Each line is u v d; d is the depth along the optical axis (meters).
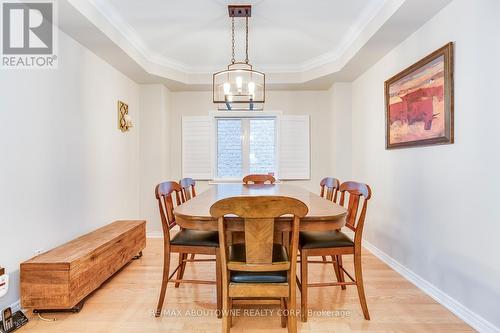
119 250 2.54
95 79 2.92
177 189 2.38
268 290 1.50
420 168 2.37
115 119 3.33
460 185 1.91
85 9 2.21
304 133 4.37
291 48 3.42
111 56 2.97
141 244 3.04
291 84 4.07
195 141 4.39
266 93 4.39
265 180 3.71
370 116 3.39
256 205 1.38
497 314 1.64
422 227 2.34
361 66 3.34
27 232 2.02
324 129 4.38
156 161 4.03
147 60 3.45
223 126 4.49
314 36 3.10
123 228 2.80
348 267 2.79
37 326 1.80
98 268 2.20
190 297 2.19
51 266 1.85
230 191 2.70
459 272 1.92
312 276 2.54
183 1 2.41
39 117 2.15
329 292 2.26
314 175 4.39
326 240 1.92
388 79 2.93
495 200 1.65
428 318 1.89
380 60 3.12
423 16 2.18
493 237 1.66
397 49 2.76
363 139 3.61
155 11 2.56
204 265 2.85
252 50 3.47
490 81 1.67
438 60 2.10
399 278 2.53
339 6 2.49
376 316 1.91
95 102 2.92
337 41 3.23
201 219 1.59
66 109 2.46
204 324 1.84
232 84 3.40
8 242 1.88
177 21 2.76
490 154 1.68
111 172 3.23
